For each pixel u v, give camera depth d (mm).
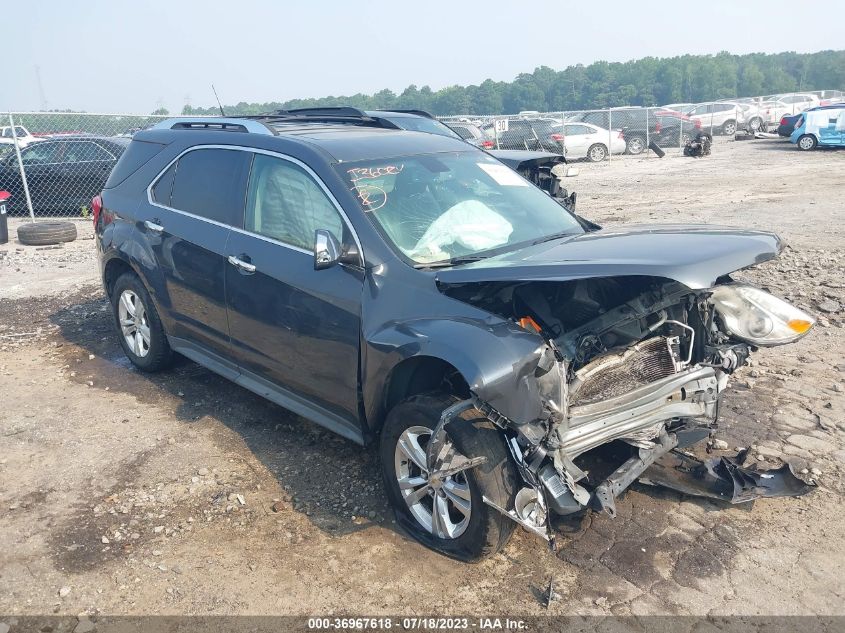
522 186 4855
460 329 3355
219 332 4816
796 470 4195
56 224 11836
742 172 19578
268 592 3318
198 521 3863
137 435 4828
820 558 3453
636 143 27844
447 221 4152
